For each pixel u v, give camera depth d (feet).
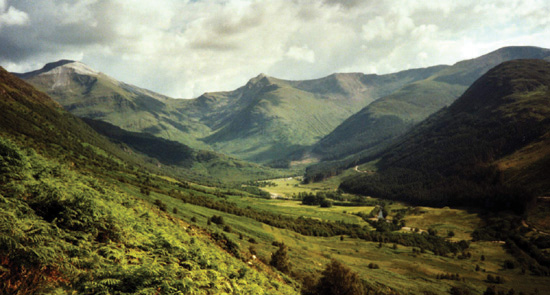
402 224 629.10
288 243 322.14
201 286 42.86
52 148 416.67
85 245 38.45
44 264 29.55
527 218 565.53
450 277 308.19
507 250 456.45
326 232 466.29
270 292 64.90
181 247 54.08
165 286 33.32
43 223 35.76
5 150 57.98
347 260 311.27
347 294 97.45
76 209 44.57
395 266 323.98
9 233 29.27
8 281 26.35
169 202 318.86
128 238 49.11
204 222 252.01
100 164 500.33
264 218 441.27
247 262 110.83
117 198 97.50
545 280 344.90
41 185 48.11
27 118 648.38
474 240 511.40
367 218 647.15
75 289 29.40
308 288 109.81
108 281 29.78
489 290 277.85
